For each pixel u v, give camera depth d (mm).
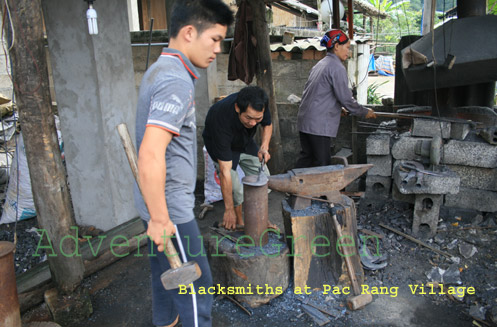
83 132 3488
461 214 3389
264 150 2965
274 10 12945
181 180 1796
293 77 5840
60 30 3299
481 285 2742
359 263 2809
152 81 1654
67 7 3199
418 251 3146
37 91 2236
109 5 3299
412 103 4641
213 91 5125
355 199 4016
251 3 4312
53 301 2568
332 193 2766
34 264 3260
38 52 2197
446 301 2664
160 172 1542
